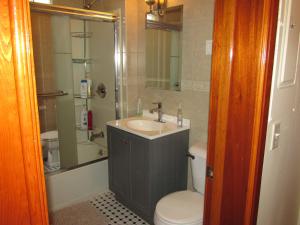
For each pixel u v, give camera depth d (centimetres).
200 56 213
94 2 292
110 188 258
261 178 113
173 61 236
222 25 96
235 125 102
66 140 278
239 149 105
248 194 109
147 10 251
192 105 227
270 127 115
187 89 229
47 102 279
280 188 143
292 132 141
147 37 257
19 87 46
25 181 50
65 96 276
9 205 48
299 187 174
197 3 209
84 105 331
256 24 94
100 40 293
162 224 170
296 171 162
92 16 252
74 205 252
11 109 46
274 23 94
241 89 99
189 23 217
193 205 182
